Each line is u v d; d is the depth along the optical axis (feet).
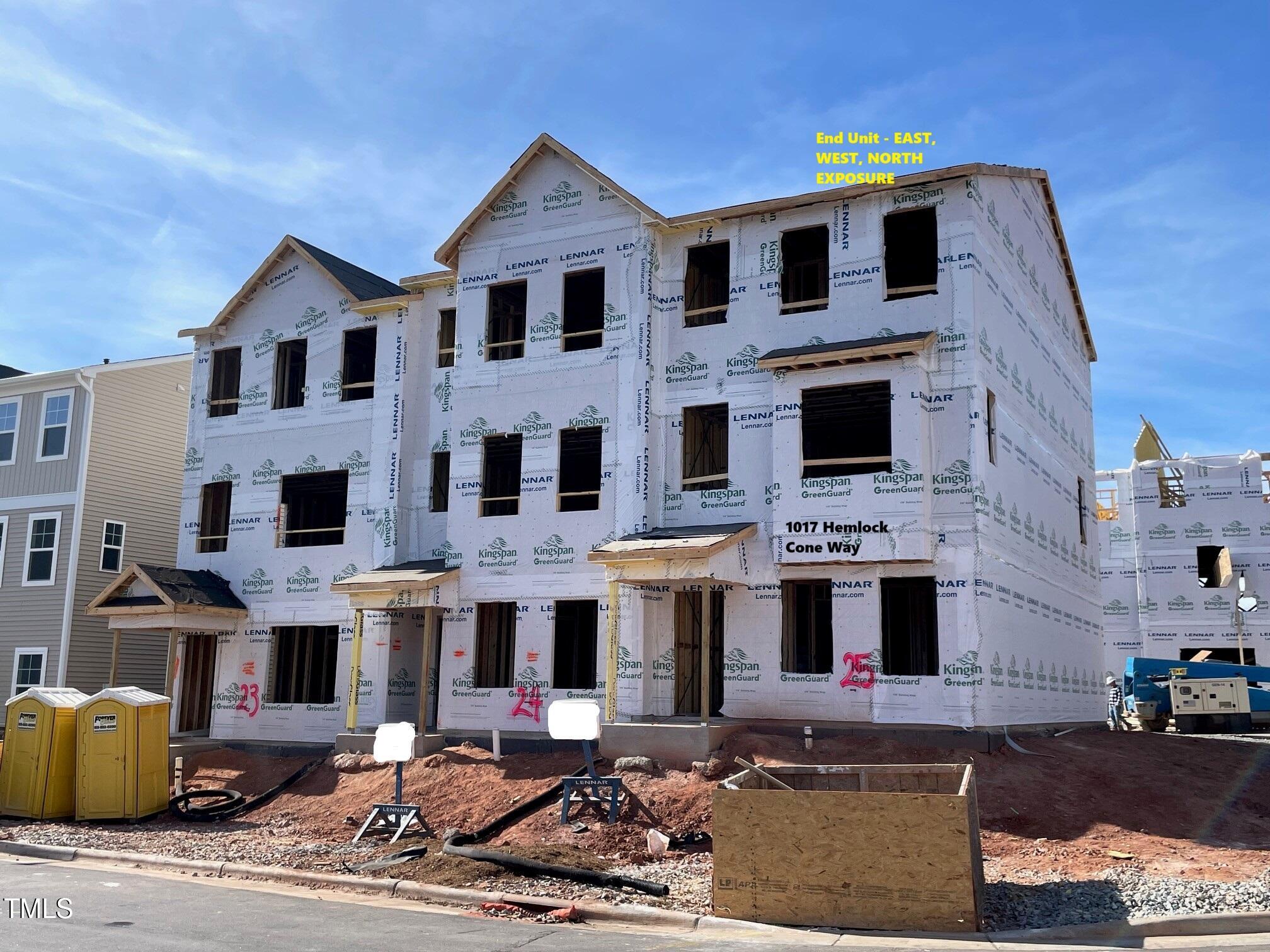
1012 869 41.29
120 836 56.24
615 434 70.28
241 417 86.89
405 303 80.79
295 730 78.69
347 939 32.50
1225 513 128.36
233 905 38.40
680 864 45.03
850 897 34.19
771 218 69.36
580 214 73.87
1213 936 31.96
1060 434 82.99
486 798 57.00
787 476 63.72
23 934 32.37
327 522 92.27
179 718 81.92
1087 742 65.67
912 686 60.23
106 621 95.09
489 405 74.84
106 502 95.76
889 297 72.74
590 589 69.41
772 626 64.44
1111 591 133.69
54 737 61.77
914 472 60.54
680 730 56.95
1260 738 79.66
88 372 95.35
